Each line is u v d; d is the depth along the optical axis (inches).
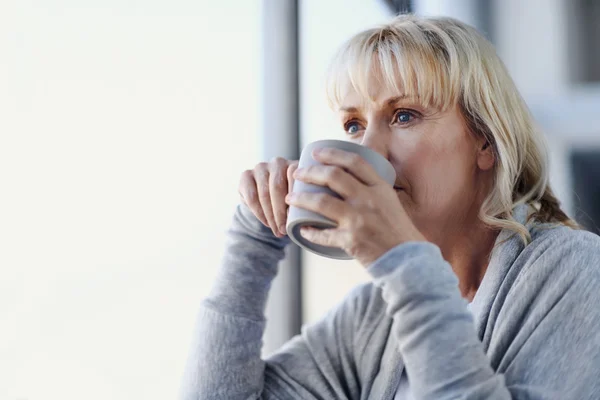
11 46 32.6
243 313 36.6
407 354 24.7
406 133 31.2
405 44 31.0
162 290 40.3
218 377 35.6
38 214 33.3
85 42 36.5
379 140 31.2
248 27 51.8
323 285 57.3
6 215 31.8
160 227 40.5
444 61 31.2
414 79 30.7
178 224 41.8
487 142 32.8
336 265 57.2
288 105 54.9
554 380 25.5
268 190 33.8
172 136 41.6
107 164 37.3
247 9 51.8
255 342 36.7
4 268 31.6
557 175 78.5
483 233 33.7
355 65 31.5
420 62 30.7
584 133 79.9
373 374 37.2
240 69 49.7
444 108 31.3
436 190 31.4
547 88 82.7
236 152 48.0
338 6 55.2
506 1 84.1
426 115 31.4
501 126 32.4
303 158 27.7
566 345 26.0
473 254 34.2
